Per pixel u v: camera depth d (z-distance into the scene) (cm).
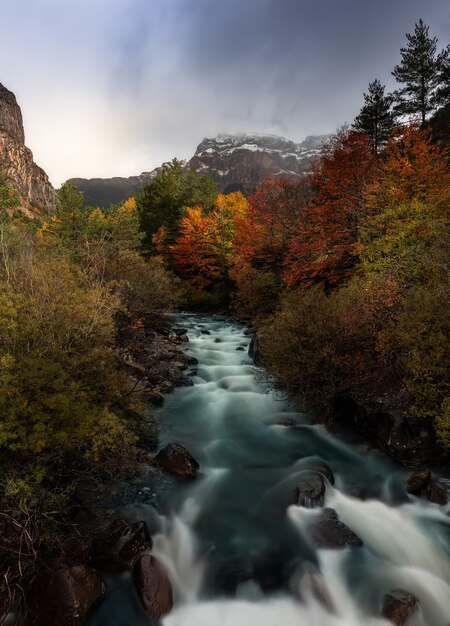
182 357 1417
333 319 925
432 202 1332
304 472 718
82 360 617
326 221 1800
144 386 1060
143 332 1520
